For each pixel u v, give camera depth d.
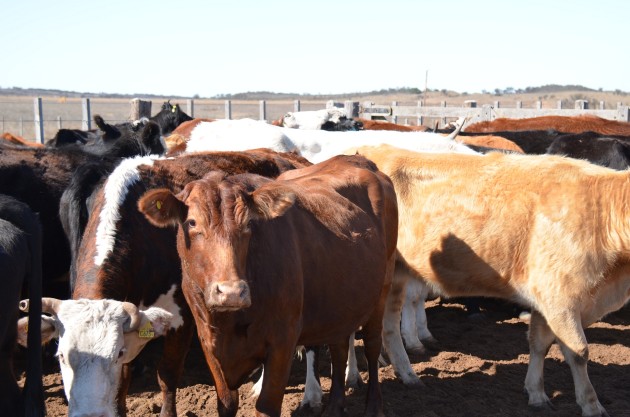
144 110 14.83
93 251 4.96
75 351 4.00
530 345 6.28
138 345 4.31
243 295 3.91
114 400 4.10
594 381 6.73
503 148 11.48
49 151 7.41
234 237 4.05
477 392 6.45
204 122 10.09
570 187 6.06
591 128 14.59
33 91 120.06
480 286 6.43
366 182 5.83
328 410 5.69
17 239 4.39
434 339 7.88
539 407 6.08
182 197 4.31
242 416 5.79
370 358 5.80
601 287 5.97
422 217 6.56
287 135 9.77
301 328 4.75
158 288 5.25
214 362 4.52
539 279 6.00
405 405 6.11
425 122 37.41
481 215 6.29
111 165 6.31
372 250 5.38
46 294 7.29
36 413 4.27
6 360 4.29
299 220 4.84
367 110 19.52
